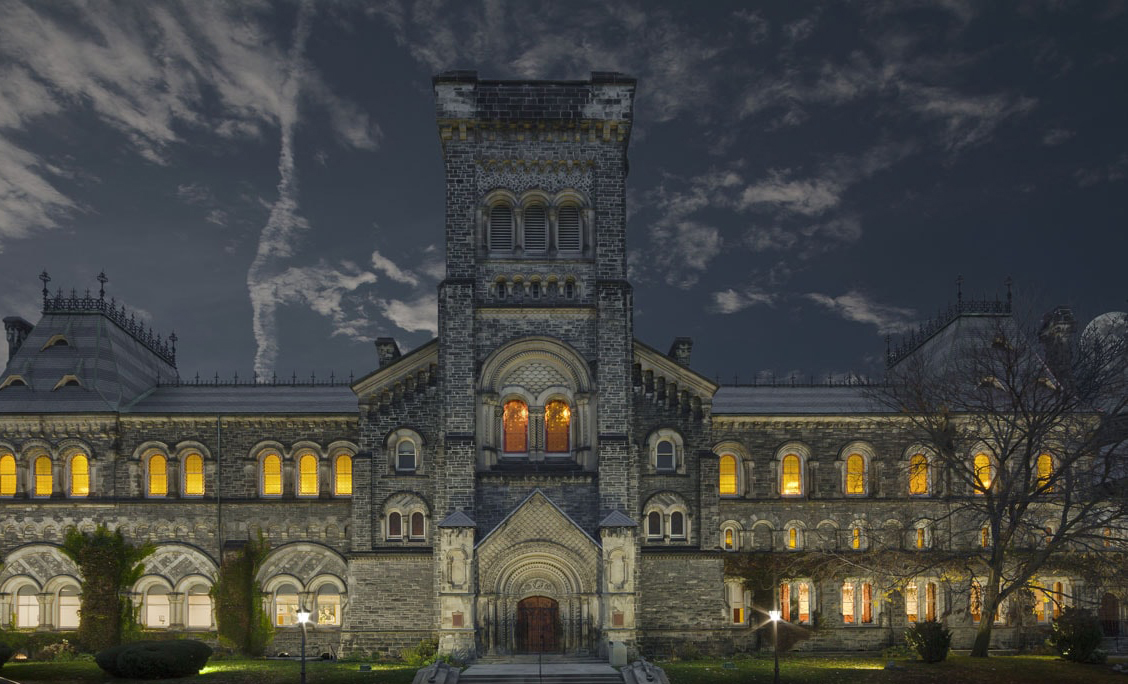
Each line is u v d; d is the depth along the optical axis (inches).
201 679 1718.8
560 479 2095.2
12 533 2234.3
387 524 2154.3
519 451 2156.7
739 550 2336.4
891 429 2369.6
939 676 1777.8
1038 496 2046.0
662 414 2229.3
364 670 1817.2
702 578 2146.9
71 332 2384.4
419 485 2166.6
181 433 2290.8
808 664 1956.2
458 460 2065.7
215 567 2239.2
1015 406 1972.2
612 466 2081.7
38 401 2284.7
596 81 2210.9
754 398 2487.7
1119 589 1978.3
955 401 2064.5
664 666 1911.9
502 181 2203.5
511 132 2201.0
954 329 2481.5
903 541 2073.1
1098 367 1982.0
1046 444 2030.0
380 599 2108.8
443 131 2190.0
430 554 2119.8
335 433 2304.4
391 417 2188.7
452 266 2153.1
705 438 2224.4
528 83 2203.5
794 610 2317.9
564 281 2178.9
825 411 2380.7
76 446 2269.9
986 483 2345.0
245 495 2271.2
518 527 2018.9
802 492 2363.4
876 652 2240.4
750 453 2359.7
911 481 2369.6
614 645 1878.7
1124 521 2143.2
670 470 2217.0
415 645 2090.3
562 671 1819.6
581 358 2149.4
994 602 1957.4
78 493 2272.4
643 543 2175.2
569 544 2016.5
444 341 2116.1
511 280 2175.2
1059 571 2295.8
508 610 2012.8
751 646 2268.7
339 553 2241.6
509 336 2154.3
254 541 2252.7
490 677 1785.2
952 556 1964.8
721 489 2364.7
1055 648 2020.2
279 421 2290.8
